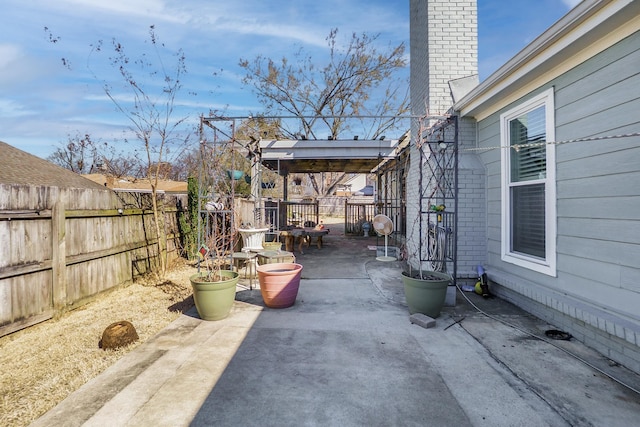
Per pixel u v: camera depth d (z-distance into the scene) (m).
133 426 1.91
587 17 2.56
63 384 2.36
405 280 3.77
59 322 3.58
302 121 18.11
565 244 3.22
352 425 1.92
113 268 4.75
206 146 4.96
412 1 6.38
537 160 3.73
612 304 2.70
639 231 2.46
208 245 4.48
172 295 4.68
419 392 2.24
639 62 2.43
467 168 4.90
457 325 3.47
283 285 4.00
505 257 4.32
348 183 31.34
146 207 5.71
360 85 17.73
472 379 2.40
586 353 2.79
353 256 8.04
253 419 1.97
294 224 13.67
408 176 6.92
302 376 2.46
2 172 4.89
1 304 3.03
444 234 4.76
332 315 3.82
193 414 2.02
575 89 3.06
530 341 3.05
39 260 3.44
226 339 3.14
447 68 5.34
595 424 1.90
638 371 2.44
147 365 2.63
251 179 8.63
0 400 2.16
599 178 2.80
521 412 2.02
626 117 2.54
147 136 5.98
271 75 17.12
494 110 4.53
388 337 3.17
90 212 4.21
